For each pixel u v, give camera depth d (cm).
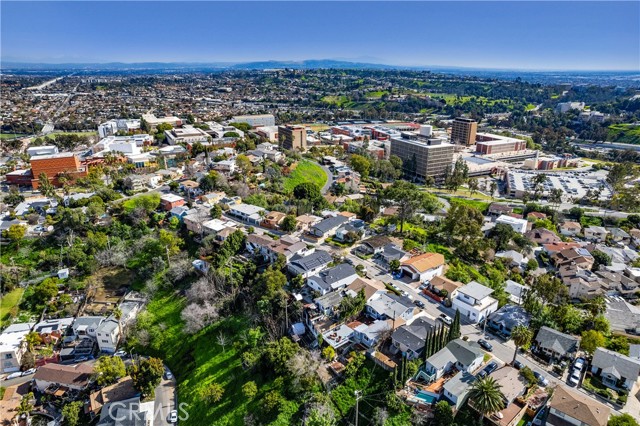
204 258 11625
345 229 13388
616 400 7431
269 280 9612
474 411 7000
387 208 16562
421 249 12812
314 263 10750
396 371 7238
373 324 8694
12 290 11875
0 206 15788
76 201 14950
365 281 10081
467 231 13825
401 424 6881
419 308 9719
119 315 10662
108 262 12719
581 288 12419
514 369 7688
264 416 7450
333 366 7988
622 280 13112
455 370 7788
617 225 18688
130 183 16912
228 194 16438
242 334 9262
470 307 9519
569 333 9338
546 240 16175
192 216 13762
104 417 7869
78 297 11781
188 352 9669
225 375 8650
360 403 7350
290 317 9281
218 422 7769
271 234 13075
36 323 10888
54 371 9200
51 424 8269
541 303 10212
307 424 6619
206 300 10256
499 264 13212
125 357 10094
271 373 8100
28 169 19600
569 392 7206
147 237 13075
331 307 9181
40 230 13925
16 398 8756
